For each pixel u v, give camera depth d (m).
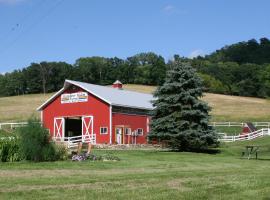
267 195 12.89
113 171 20.58
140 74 146.75
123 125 51.31
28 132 26.52
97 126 50.69
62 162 25.38
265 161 30.80
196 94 41.50
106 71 158.25
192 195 12.66
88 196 12.34
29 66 158.75
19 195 12.46
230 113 90.88
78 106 52.28
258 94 134.12
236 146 48.62
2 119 80.69
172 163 26.81
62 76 157.12
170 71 41.72
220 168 23.39
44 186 14.34
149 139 41.84
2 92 163.38
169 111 41.06
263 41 193.62
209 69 145.38
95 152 34.34
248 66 141.00
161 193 12.93
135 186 14.37
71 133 53.25
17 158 26.23
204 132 40.53
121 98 53.22
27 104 101.31
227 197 12.49
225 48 195.62
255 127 66.56
